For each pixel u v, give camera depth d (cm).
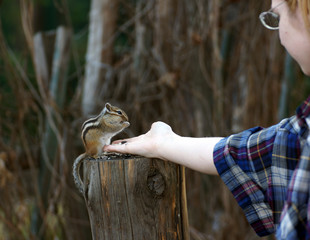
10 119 681
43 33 697
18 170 659
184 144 251
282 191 206
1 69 675
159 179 265
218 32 716
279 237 177
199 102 709
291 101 723
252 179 223
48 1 1042
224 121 723
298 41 179
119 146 276
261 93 696
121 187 266
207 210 716
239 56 719
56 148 661
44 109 668
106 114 363
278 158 208
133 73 723
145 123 709
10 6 1202
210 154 238
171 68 713
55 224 672
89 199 277
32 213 704
